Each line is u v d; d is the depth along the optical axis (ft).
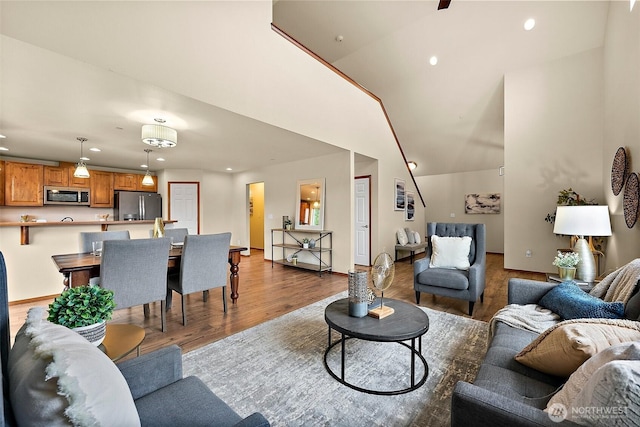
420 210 25.43
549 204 15.87
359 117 15.83
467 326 8.68
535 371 4.02
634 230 9.34
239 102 9.41
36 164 16.62
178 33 7.79
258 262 20.03
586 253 7.81
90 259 8.25
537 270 16.35
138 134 11.80
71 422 1.96
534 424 2.43
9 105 8.77
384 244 19.02
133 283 7.59
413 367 5.65
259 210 27.99
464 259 10.58
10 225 10.97
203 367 6.45
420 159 25.38
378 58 17.67
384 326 5.70
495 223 24.59
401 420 4.84
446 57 16.60
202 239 9.05
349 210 15.53
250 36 9.51
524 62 15.84
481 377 3.96
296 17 14.94
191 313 9.92
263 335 8.09
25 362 2.17
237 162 18.74
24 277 11.34
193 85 8.22
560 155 15.46
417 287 10.87
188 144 13.67
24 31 5.86
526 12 13.58
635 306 4.50
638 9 8.87
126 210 19.45
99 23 6.61
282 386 5.75
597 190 14.51
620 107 10.92
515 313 5.98
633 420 2.07
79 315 3.86
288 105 11.21
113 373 2.46
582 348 3.25
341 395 5.48
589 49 14.39
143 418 3.07
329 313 6.43
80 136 12.05
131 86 7.57
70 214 18.58
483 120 19.38
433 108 19.81
